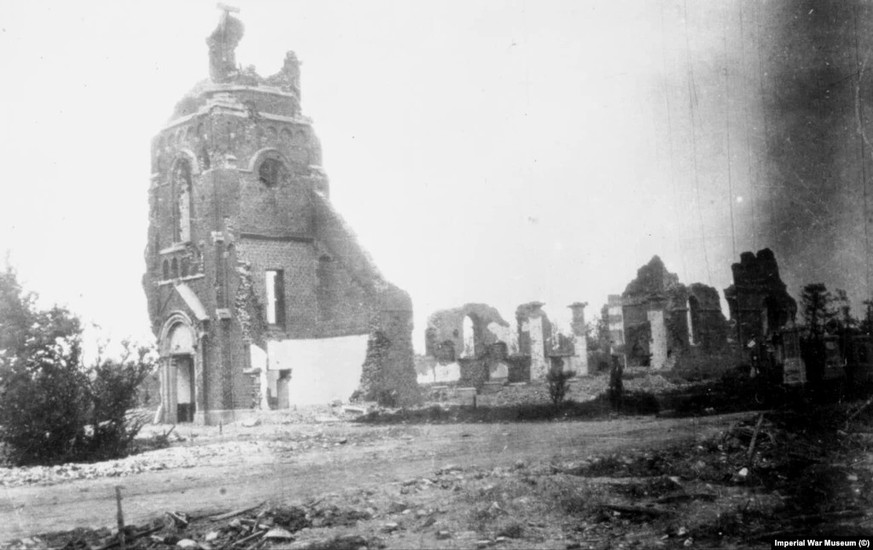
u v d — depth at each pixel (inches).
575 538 390.3
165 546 400.8
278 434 1041.5
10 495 589.3
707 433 684.7
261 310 1451.8
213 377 1375.5
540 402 1211.9
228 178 1427.2
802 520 408.2
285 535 408.2
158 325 1493.6
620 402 1069.1
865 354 1136.8
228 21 1503.4
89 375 853.2
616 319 1606.8
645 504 442.6
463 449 727.7
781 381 1129.4
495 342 1692.9
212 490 553.9
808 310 1210.6
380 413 1269.7
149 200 1578.5
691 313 1542.8
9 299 871.1
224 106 1448.1
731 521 402.3
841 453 571.2
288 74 1577.3
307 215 1552.7
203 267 1423.5
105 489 596.1
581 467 548.7
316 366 1504.7
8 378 818.2
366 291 1454.2
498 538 388.5
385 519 434.3
